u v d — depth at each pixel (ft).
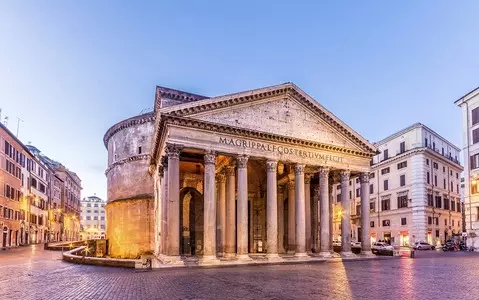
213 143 106.83
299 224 118.21
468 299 52.95
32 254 150.10
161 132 110.32
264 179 154.61
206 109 106.93
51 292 59.72
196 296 55.21
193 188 145.89
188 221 144.97
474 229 173.88
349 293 57.77
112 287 64.39
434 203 211.61
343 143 129.80
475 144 174.70
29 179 252.01
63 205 356.79
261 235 153.07
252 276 79.20
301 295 55.98
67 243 208.64
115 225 190.08
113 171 199.72
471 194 176.04
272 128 116.37
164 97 163.84
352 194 260.83
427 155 209.97
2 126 194.49
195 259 105.19
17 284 68.59
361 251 133.69
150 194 181.16
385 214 229.25
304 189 132.36
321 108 124.77
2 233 200.64
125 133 194.80
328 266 102.63
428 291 59.72
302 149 121.90
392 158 223.92
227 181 123.44
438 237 211.61
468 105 179.73
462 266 102.32
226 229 122.62
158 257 115.65
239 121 111.45
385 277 77.71
